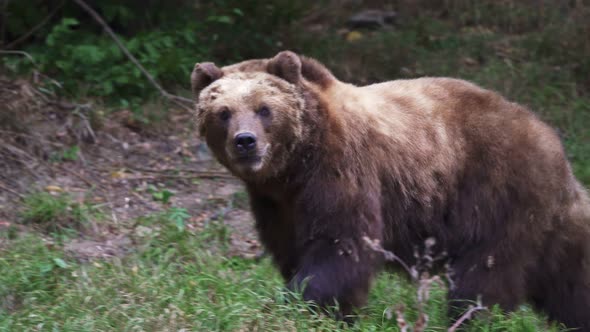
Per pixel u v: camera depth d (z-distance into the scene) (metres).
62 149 16.64
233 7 20.91
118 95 18.61
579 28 21.56
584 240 11.15
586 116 18.89
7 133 16.23
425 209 10.76
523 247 10.73
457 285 10.82
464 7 23.56
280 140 10.27
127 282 11.34
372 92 10.98
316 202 10.27
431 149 10.73
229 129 10.16
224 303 10.43
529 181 10.63
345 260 10.13
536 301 11.70
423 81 11.33
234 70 10.80
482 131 10.82
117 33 20.02
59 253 12.97
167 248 13.62
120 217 14.97
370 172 10.37
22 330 9.98
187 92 19.06
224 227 14.44
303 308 10.02
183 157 17.34
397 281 12.48
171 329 9.76
